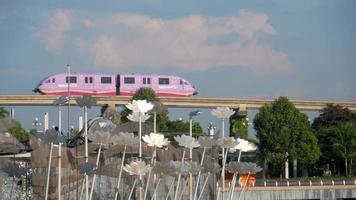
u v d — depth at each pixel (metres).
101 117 94.38
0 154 85.38
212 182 93.44
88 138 78.12
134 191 81.44
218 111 78.25
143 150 82.44
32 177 77.12
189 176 84.75
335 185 178.00
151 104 77.06
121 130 84.81
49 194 75.88
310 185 174.25
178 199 87.81
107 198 80.25
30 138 77.50
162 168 72.88
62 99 80.88
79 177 76.94
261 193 165.38
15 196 77.38
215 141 77.06
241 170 75.25
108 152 79.88
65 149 77.19
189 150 87.31
